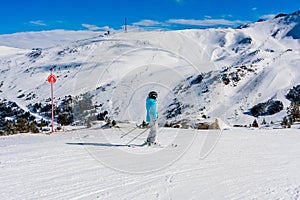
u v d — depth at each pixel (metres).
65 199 4.47
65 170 5.83
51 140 9.51
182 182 5.27
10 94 103.50
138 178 5.44
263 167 6.25
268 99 67.94
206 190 4.93
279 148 8.18
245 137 9.95
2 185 4.99
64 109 25.59
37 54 190.50
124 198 4.55
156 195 4.70
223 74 83.94
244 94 73.06
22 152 7.34
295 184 5.27
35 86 107.50
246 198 4.64
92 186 5.00
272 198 4.65
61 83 88.12
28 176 5.45
